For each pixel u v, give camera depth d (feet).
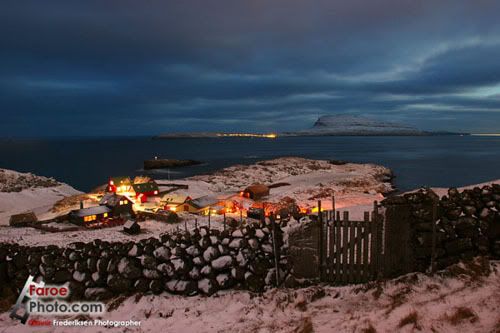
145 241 30.89
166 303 27.30
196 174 332.19
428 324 20.11
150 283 28.76
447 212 28.63
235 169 308.81
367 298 25.03
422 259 27.99
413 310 21.66
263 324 23.13
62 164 412.36
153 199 197.88
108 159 476.95
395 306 22.91
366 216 27.61
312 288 27.09
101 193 197.57
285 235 29.17
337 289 26.86
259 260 29.14
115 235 102.68
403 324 20.48
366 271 27.66
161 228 116.67
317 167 329.31
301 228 28.40
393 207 27.58
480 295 22.77
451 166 341.00
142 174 331.77
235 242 29.58
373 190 212.64
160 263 29.37
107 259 29.99
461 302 22.27
